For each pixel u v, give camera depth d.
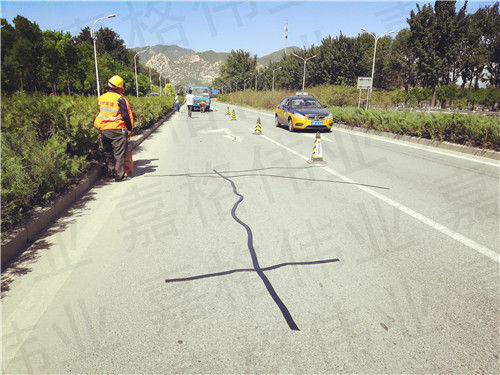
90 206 5.19
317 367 2.11
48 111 6.18
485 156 9.48
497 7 46.94
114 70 44.53
